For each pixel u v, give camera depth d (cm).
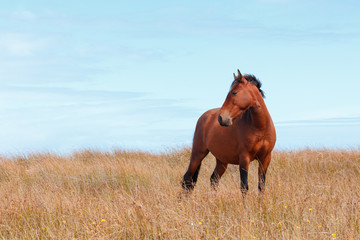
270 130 1155
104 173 1698
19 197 1184
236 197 1069
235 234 772
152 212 926
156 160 2216
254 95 1113
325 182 1246
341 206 945
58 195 1224
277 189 1106
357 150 1995
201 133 1381
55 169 1861
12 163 2070
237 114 1109
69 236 838
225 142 1236
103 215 946
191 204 1002
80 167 1855
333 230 797
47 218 987
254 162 1906
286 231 792
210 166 1984
